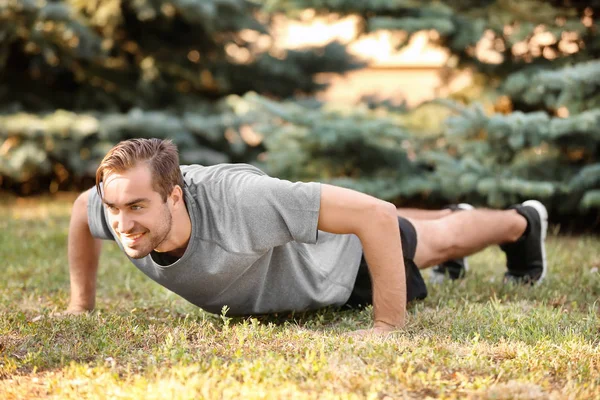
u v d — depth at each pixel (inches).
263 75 358.3
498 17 251.1
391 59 459.5
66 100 340.5
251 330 107.8
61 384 87.4
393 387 85.6
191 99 350.6
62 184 354.9
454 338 110.0
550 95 239.8
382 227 103.9
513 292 145.2
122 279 168.1
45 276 165.6
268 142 261.9
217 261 104.0
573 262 175.0
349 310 129.1
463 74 284.7
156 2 311.0
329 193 102.2
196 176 107.0
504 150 234.2
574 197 231.8
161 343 103.9
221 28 336.2
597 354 99.1
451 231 141.3
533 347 101.6
